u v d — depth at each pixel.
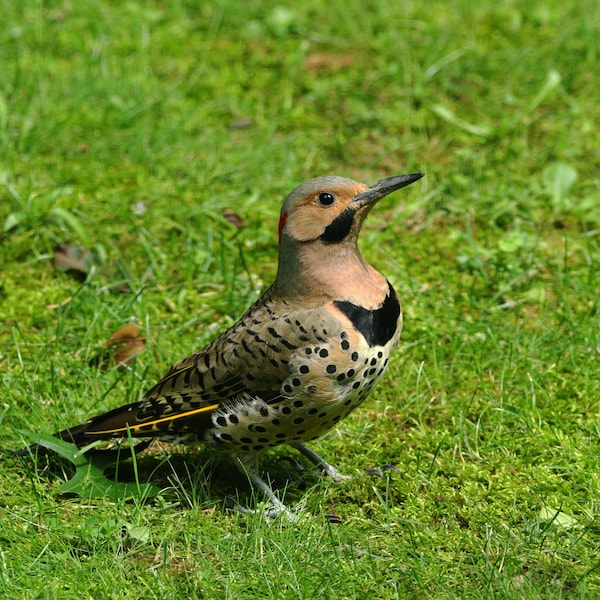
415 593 7.92
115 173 14.14
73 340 11.30
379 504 9.04
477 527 8.70
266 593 7.95
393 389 10.58
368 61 16.80
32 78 15.76
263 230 13.09
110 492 8.98
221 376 8.63
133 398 10.34
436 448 9.67
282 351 8.38
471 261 12.45
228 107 15.73
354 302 8.47
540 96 15.22
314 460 9.58
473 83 16.11
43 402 10.24
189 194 13.69
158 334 11.31
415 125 15.29
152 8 18.17
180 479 9.46
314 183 8.59
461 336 11.19
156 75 16.44
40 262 12.59
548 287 12.20
